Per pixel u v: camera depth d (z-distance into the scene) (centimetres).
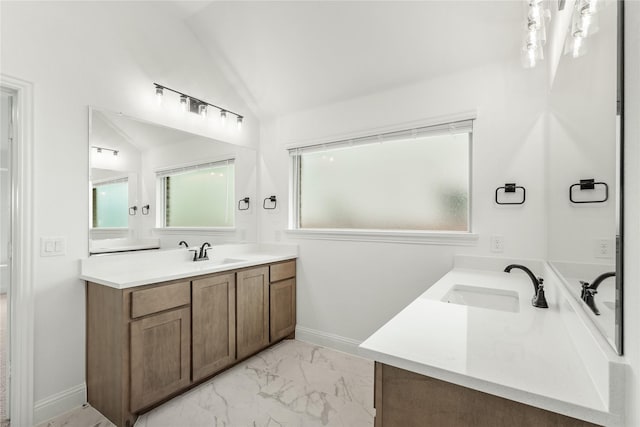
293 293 300
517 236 205
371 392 208
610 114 70
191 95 269
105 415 180
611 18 70
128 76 224
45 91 180
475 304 170
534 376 77
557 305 131
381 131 257
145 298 180
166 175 250
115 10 217
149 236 237
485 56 212
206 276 218
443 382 83
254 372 235
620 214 63
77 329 190
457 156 240
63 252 186
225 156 298
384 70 244
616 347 64
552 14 162
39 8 178
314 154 308
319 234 290
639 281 55
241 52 273
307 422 178
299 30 240
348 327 272
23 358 169
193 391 208
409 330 106
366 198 279
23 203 171
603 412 63
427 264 237
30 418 171
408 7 204
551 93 163
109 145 212
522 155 203
